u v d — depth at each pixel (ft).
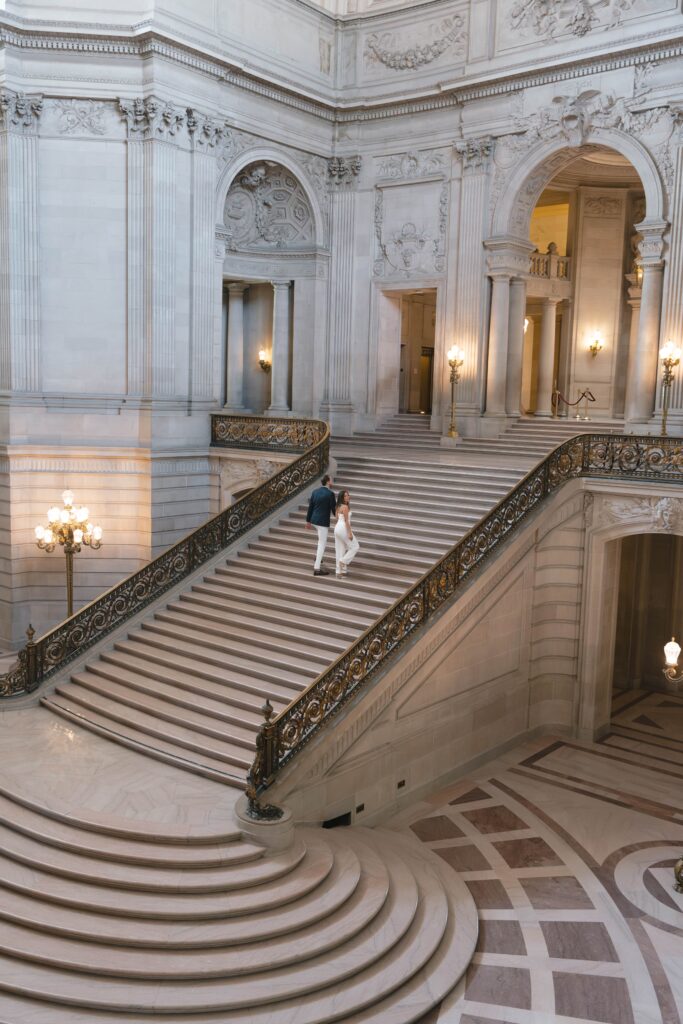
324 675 32.35
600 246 70.79
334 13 63.36
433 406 62.75
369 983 24.64
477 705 41.63
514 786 40.19
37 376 55.47
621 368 71.56
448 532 44.39
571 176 68.49
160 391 55.88
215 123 56.49
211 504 59.26
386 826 35.65
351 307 65.62
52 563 56.49
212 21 54.95
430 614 37.58
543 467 43.70
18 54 53.06
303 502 51.24
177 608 44.24
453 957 26.66
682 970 27.20
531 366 78.74
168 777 32.65
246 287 71.00
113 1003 22.79
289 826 28.86
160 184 54.24
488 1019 24.62
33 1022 22.38
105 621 42.73
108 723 36.91
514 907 30.27
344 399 66.33
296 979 24.09
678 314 51.52
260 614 41.68
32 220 54.34
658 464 42.65
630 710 51.96
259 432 56.24
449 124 59.93
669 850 34.76
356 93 63.52
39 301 55.11
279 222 66.28
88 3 52.19
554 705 47.11
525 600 44.29
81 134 54.19
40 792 30.96
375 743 35.24
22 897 26.50
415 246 62.54
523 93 56.29
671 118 50.70
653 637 55.93
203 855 27.55
